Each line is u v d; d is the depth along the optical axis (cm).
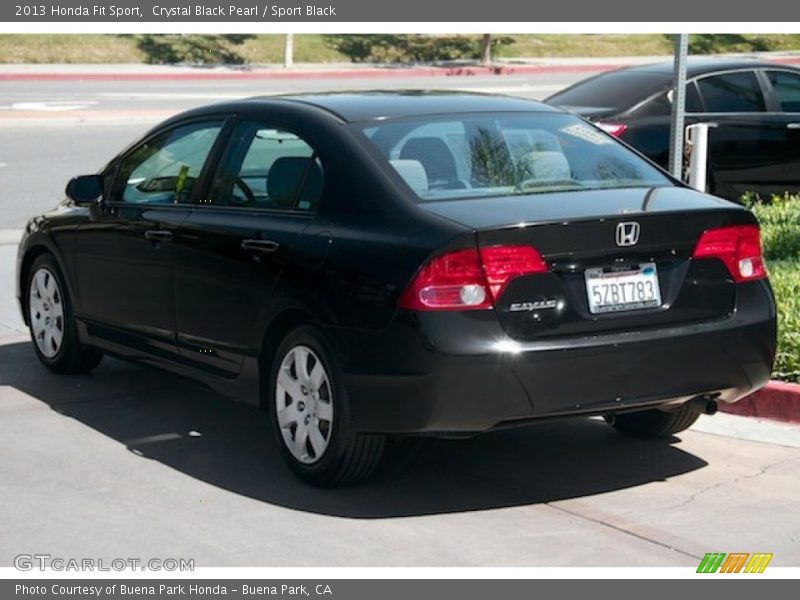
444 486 779
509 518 726
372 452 744
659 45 5228
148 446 862
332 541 694
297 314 767
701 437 865
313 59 4684
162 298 884
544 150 800
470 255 685
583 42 5191
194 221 852
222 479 794
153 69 4228
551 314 697
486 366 682
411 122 798
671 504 746
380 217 730
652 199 750
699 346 729
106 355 1015
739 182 1554
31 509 745
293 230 772
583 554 675
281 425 782
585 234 700
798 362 912
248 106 863
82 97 3394
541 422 710
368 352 710
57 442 870
